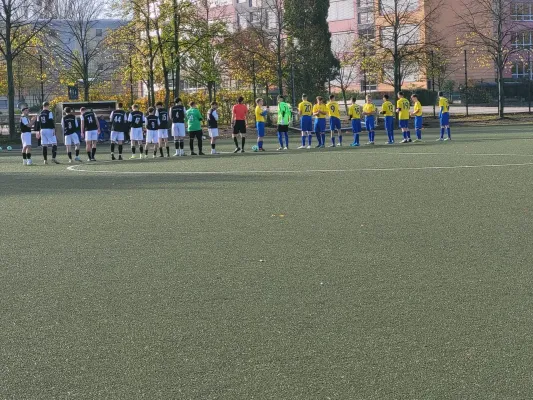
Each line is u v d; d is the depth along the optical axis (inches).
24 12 2010.3
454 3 2861.7
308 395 192.2
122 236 427.8
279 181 709.3
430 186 633.0
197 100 2143.2
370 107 1296.8
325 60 2352.4
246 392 195.2
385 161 909.8
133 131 1167.6
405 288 292.4
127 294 294.8
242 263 345.7
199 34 2066.9
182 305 277.0
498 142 1235.2
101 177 821.9
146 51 2076.8
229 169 867.4
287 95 2412.6
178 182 731.4
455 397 188.9
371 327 244.8
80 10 2269.9
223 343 233.1
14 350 231.8
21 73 2623.0
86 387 201.0
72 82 2358.5
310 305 272.4
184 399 191.6
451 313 257.8
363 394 191.9
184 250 380.5
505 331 237.6
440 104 1347.2
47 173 910.4
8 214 536.4
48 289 306.5
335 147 1273.4
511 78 3122.5
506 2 2561.5
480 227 423.8
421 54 2208.4
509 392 191.3
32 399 194.2
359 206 522.0
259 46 2257.6
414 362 212.8
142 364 216.8
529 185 625.3
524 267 321.7
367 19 3105.3
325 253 362.9
